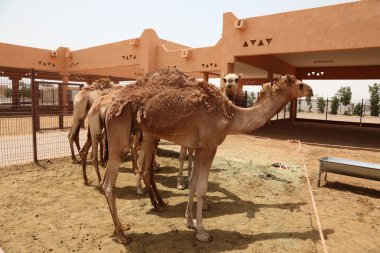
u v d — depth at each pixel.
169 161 9.70
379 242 4.67
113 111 4.41
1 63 22.50
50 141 13.09
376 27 12.29
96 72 30.45
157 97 4.38
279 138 16.19
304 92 4.76
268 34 15.27
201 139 4.49
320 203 6.34
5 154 10.14
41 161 9.12
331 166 7.26
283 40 14.79
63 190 6.67
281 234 4.82
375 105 44.50
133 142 8.01
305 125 25.16
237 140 15.15
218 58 18.50
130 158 10.15
